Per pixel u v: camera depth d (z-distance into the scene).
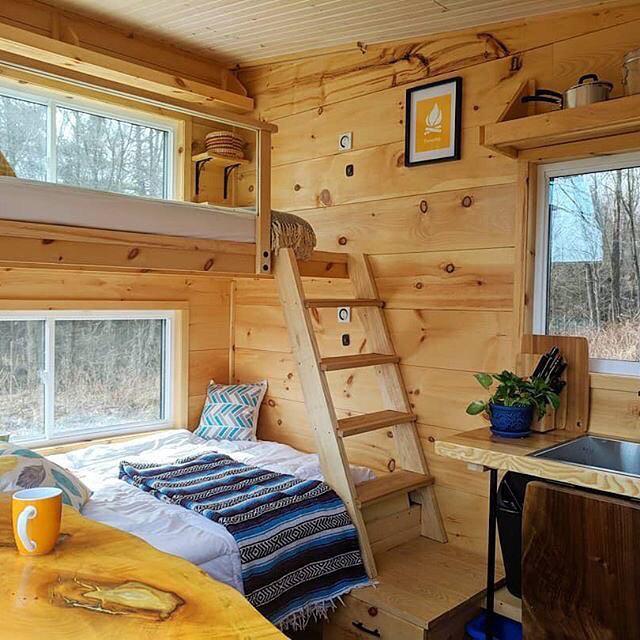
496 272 2.80
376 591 2.51
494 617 2.45
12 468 2.37
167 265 2.43
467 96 2.89
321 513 2.57
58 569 1.18
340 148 3.44
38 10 3.14
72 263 2.17
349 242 3.40
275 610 2.31
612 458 2.34
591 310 2.58
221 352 4.17
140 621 0.98
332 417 2.70
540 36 2.65
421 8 2.67
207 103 3.85
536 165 2.68
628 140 2.35
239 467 3.07
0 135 3.23
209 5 2.99
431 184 3.03
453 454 2.22
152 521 2.39
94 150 3.59
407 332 3.14
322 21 3.00
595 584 1.49
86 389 3.63
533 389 2.35
